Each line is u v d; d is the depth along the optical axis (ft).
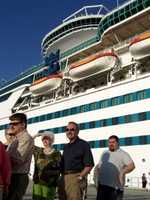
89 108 159.12
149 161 128.67
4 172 21.35
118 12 155.94
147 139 130.41
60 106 178.70
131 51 139.23
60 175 28.68
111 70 151.94
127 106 140.05
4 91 247.29
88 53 181.27
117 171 31.68
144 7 144.87
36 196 28.94
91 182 145.38
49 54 213.66
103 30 165.89
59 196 28.19
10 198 24.56
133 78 139.85
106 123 148.77
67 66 185.88
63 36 211.61
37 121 195.62
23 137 25.13
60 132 176.24
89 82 170.81
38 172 29.14
